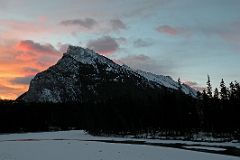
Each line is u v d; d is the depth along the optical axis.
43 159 43.12
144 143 85.00
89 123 147.38
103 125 140.62
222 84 106.12
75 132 161.62
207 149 66.31
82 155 46.91
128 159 42.41
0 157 44.62
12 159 42.75
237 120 93.31
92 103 163.12
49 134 145.00
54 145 65.88
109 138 112.69
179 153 50.50
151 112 125.06
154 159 42.59
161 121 117.25
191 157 46.16
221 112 100.88
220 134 99.75
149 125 126.75
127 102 135.38
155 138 105.94
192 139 95.19
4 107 179.25
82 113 191.62
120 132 133.62
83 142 76.94
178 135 109.25
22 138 115.88
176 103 113.56
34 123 186.88
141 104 132.00
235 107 94.25
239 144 76.69
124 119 133.12
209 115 108.88
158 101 122.50
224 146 73.25
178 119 111.69
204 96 113.00
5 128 173.25
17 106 186.88
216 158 46.53
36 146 63.72
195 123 115.25
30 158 44.03
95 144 68.88
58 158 44.06
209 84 113.69
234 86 99.50
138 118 129.38
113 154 47.78
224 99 103.38
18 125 179.75
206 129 111.81
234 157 48.56
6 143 75.81
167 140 96.75
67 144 68.81
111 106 140.12
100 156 45.53
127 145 66.19
